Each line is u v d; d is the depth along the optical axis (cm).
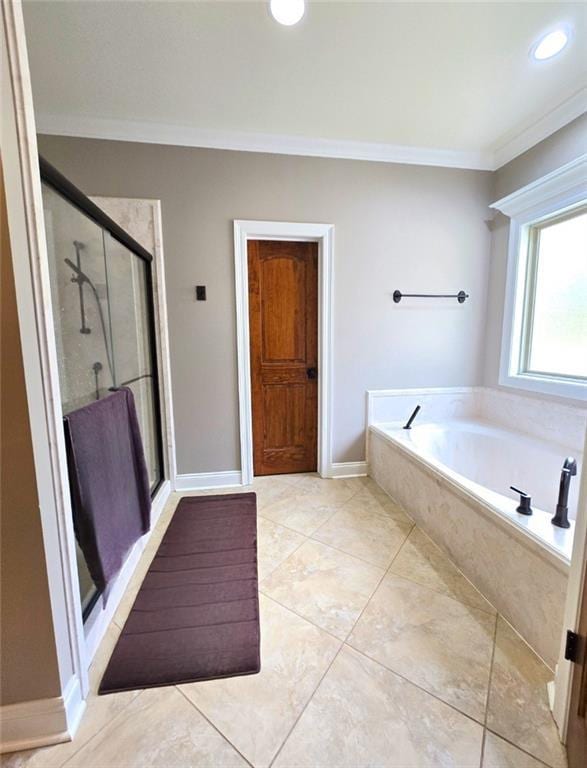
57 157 214
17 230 83
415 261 265
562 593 110
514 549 130
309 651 123
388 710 103
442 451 255
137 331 212
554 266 230
